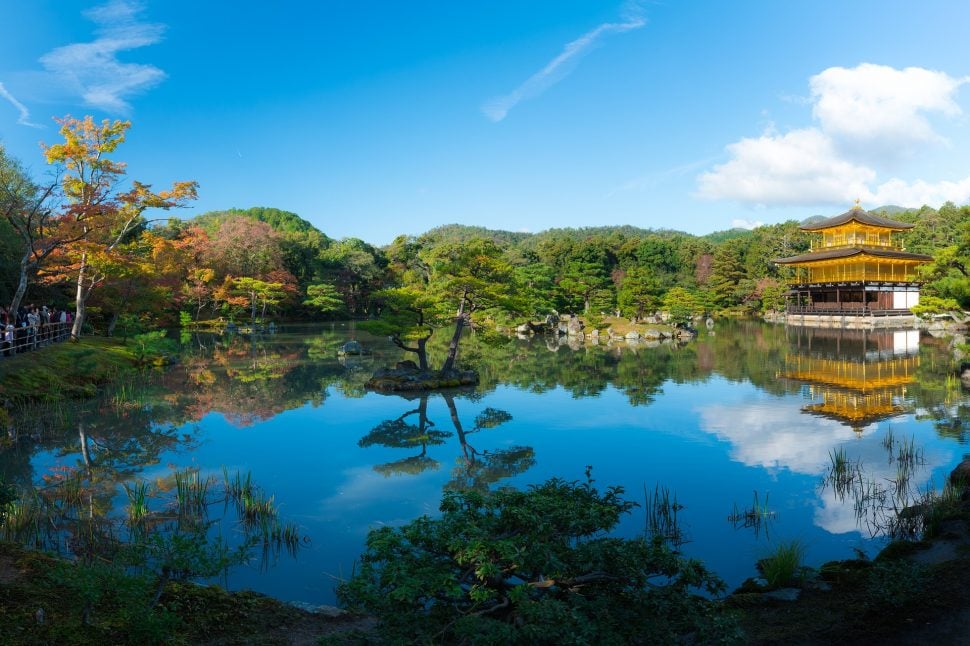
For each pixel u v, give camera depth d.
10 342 27.09
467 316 32.78
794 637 7.25
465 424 22.50
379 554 6.56
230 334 64.06
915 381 31.17
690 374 34.81
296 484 15.66
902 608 7.69
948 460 17.06
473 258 31.67
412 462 17.58
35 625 6.57
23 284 28.25
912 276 77.88
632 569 6.09
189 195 35.75
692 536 12.11
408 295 30.97
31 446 19.42
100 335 46.31
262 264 77.94
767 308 94.12
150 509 13.73
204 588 8.48
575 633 5.28
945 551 10.02
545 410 24.94
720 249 104.88
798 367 37.09
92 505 13.84
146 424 22.61
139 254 45.88
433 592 6.20
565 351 49.25
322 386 31.31
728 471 16.39
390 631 5.92
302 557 11.31
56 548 11.20
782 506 13.70
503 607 6.39
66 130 33.25
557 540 6.65
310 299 84.12
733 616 6.14
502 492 7.45
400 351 48.69
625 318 79.81
